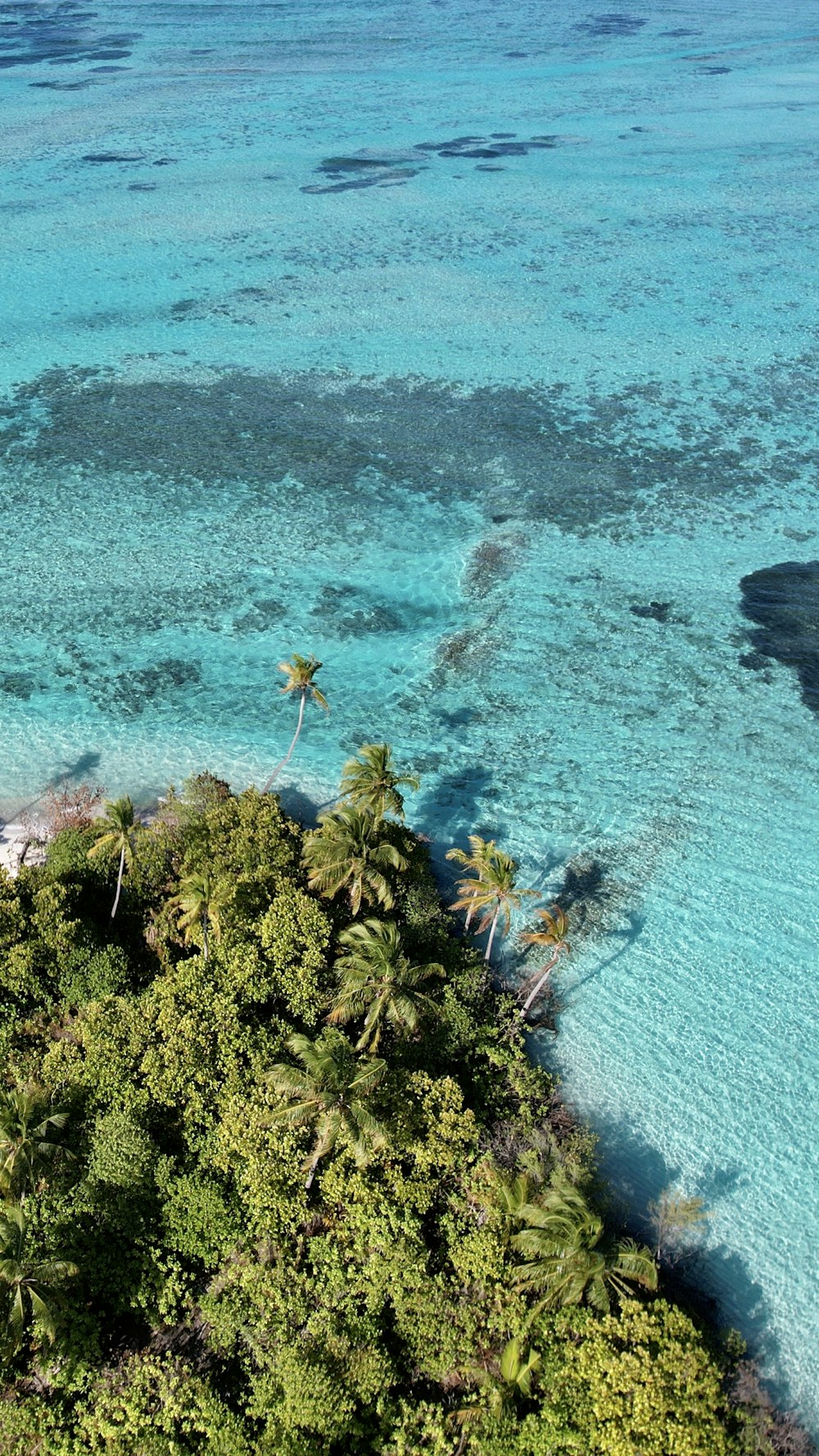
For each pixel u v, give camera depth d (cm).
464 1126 3425
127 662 6012
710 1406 2792
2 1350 2761
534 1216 3017
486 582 6769
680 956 4459
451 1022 3869
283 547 7006
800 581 6844
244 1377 2992
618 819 5122
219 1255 3131
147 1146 3272
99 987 3859
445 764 5425
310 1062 3203
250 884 4166
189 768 5309
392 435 8294
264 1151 3262
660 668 6106
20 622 6269
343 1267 3116
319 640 6250
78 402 8575
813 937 4578
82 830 4506
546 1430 2775
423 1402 2911
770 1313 3306
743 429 8538
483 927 4247
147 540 7006
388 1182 3275
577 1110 3850
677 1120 3853
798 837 5053
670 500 7638
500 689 5934
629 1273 2956
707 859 4922
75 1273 2861
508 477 7844
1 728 5481
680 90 18688
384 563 6919
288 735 5569
